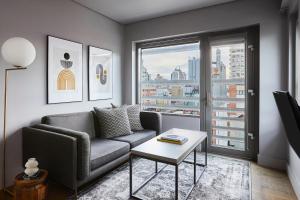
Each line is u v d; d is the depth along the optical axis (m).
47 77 2.41
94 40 3.10
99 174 1.97
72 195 1.88
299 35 2.01
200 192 1.96
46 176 1.76
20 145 2.16
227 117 3.08
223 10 2.88
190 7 3.01
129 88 3.78
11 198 1.83
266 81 2.59
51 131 1.95
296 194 1.93
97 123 2.81
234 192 1.96
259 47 2.69
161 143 2.04
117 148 2.24
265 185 2.12
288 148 2.38
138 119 3.11
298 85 2.09
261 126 2.64
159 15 3.32
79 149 1.74
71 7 2.71
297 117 1.12
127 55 3.77
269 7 2.57
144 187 2.05
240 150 2.97
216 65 3.12
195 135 2.36
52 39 2.45
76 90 2.80
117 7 2.98
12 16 2.06
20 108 2.16
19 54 1.69
